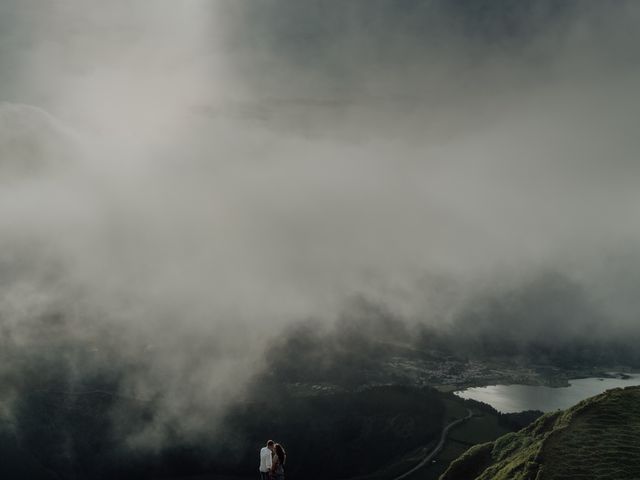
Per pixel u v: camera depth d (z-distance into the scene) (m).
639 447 60.12
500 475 66.75
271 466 44.53
